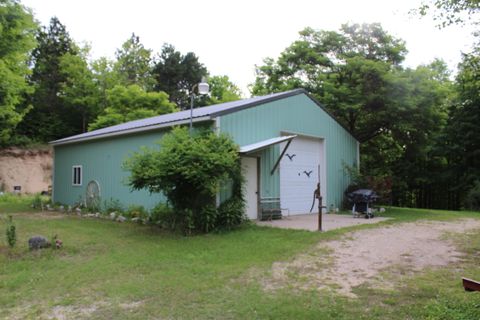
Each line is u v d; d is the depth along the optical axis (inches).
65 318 140.5
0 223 400.8
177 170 303.6
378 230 338.6
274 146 448.5
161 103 1053.8
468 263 218.5
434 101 611.8
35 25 660.7
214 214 334.6
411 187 864.9
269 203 435.2
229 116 383.9
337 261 224.5
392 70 639.8
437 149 781.3
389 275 194.4
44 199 756.0
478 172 742.5
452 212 545.6
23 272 202.4
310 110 511.5
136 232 334.3
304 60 760.3
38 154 1040.8
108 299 159.6
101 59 1210.6
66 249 257.6
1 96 631.8
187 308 148.2
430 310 142.1
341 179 566.9
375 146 818.2
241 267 208.8
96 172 552.4
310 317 137.1
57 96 1237.1
